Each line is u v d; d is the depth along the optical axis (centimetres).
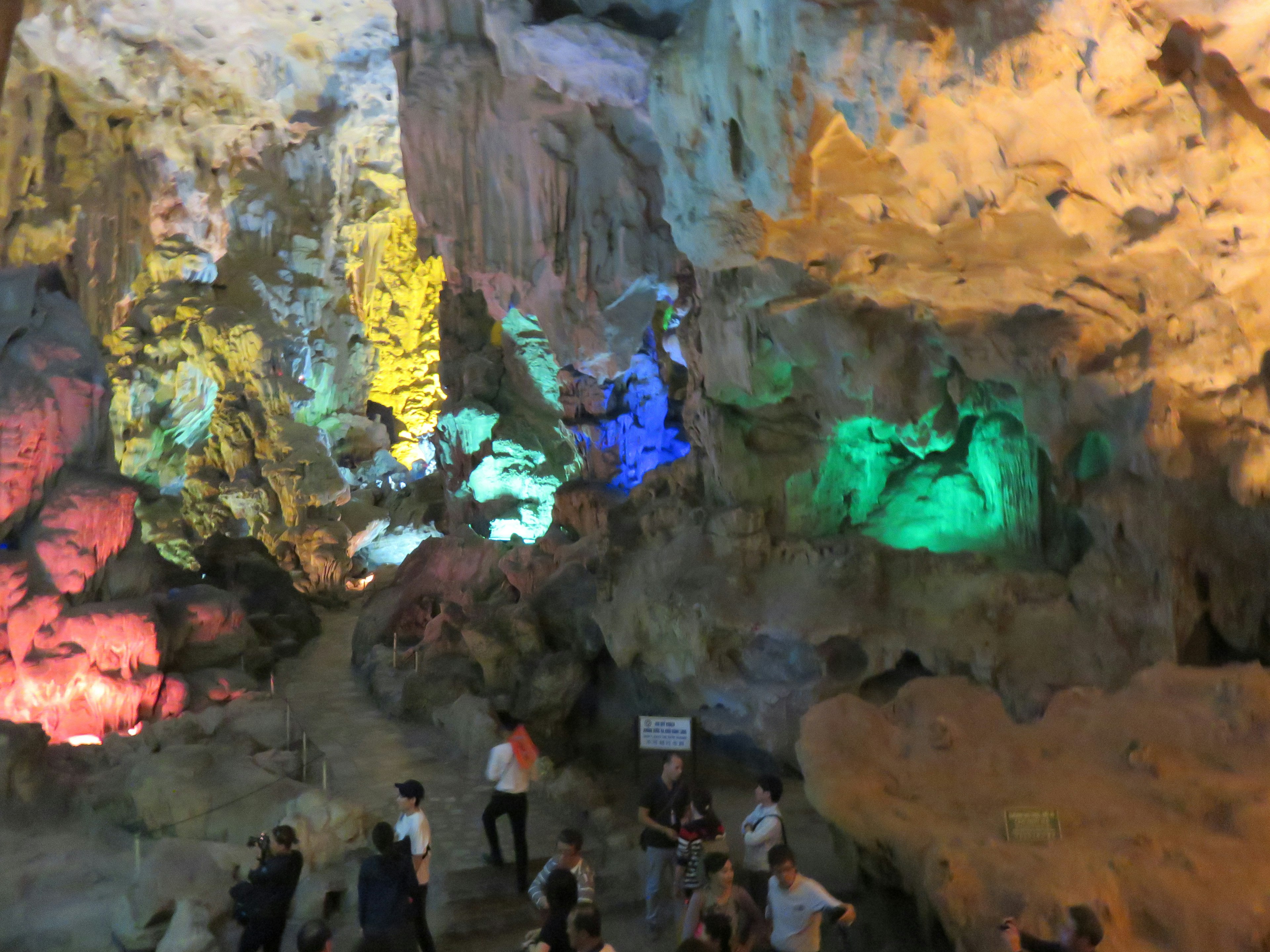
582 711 1168
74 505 1126
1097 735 694
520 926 718
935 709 741
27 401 1117
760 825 614
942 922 544
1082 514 907
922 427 1014
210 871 736
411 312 2792
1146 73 559
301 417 2409
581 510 1361
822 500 1076
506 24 955
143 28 1870
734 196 782
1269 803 585
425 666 1295
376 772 1036
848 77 605
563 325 1220
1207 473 812
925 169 652
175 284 2125
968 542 1030
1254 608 818
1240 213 617
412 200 1185
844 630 923
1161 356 793
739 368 1040
